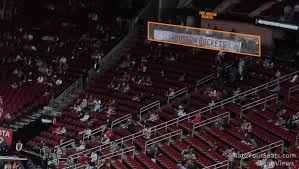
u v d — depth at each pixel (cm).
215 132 4009
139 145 4241
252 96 4212
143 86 4934
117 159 4209
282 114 3878
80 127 4756
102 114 4784
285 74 4338
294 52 4522
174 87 4744
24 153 4694
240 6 4931
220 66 4653
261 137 3772
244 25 4822
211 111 4244
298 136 3638
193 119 4269
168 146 4091
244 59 4662
